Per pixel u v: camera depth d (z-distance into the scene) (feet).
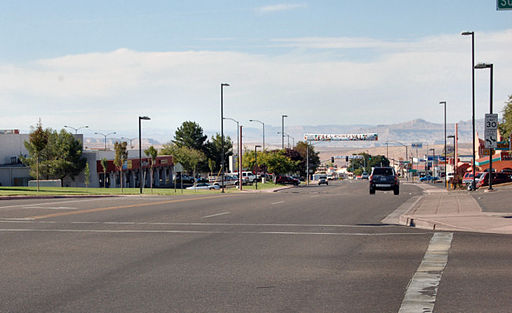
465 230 57.47
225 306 27.02
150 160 337.31
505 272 34.60
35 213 76.54
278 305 27.12
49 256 41.83
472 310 25.79
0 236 53.21
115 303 27.71
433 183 341.41
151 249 45.19
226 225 63.16
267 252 43.55
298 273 35.04
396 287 30.83
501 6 60.29
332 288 30.73
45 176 266.16
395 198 123.03
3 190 155.94
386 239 50.85
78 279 33.53
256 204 99.45
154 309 26.53
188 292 29.99
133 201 106.52
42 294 29.68
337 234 54.90
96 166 281.13
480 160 280.92
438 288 30.40
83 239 51.21
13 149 286.66
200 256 41.70
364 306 26.78
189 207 90.27
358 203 103.81
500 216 68.03
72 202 101.76
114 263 38.86
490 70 146.30
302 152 535.19
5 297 29.01
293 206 94.53
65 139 269.85
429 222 61.98
